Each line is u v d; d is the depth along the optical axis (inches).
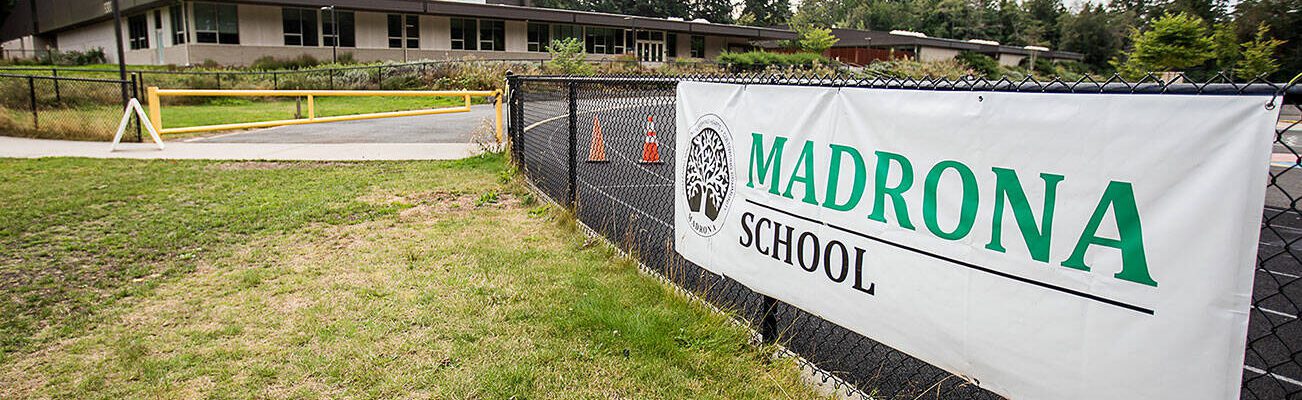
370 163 386.3
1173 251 69.9
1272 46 1278.3
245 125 495.2
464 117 728.3
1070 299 79.6
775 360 132.9
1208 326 67.9
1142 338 73.5
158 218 250.5
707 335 142.5
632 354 135.3
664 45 1855.3
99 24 1728.6
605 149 422.0
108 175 343.9
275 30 1349.7
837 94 109.3
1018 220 83.9
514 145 356.5
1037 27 3312.0
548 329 146.9
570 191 246.7
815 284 118.0
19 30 2309.3
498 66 1261.1
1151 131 70.5
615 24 1695.4
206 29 1285.7
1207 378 68.7
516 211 264.7
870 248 105.6
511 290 170.9
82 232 231.6
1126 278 74.1
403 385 125.0
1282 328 159.9
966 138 88.9
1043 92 80.1
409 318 153.8
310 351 138.3
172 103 863.1
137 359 135.5
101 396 122.1
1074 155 77.5
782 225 124.4
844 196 109.5
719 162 143.6
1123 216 73.8
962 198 90.5
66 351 139.9
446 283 176.9
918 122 95.6
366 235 228.2
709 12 3634.4
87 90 743.7
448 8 1478.8
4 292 173.0
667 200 287.4
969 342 91.9
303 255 205.3
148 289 175.3
